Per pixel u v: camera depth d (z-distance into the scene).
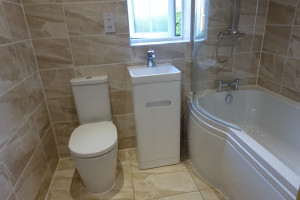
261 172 1.01
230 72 1.76
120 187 1.57
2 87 1.06
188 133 1.76
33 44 1.53
